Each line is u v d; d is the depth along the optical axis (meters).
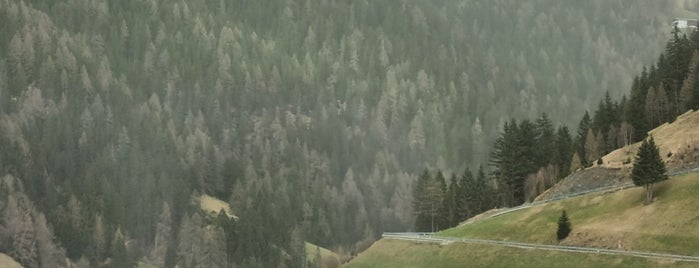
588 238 151.12
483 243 171.38
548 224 165.50
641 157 153.25
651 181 152.12
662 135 189.00
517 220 175.00
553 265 150.38
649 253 138.62
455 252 175.12
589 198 167.38
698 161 160.62
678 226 141.12
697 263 130.62
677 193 149.38
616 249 144.50
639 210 151.88
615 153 193.88
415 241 192.38
